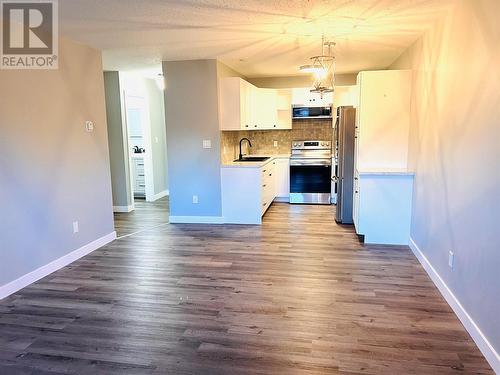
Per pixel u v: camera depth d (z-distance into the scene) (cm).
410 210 422
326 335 245
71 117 389
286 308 283
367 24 344
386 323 259
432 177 335
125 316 275
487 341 217
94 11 300
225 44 421
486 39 226
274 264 376
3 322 268
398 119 429
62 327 260
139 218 593
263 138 733
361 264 372
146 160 741
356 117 476
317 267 366
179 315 275
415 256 392
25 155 329
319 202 669
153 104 746
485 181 224
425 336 242
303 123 716
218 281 336
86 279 345
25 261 330
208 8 296
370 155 439
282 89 679
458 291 266
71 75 389
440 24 320
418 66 393
